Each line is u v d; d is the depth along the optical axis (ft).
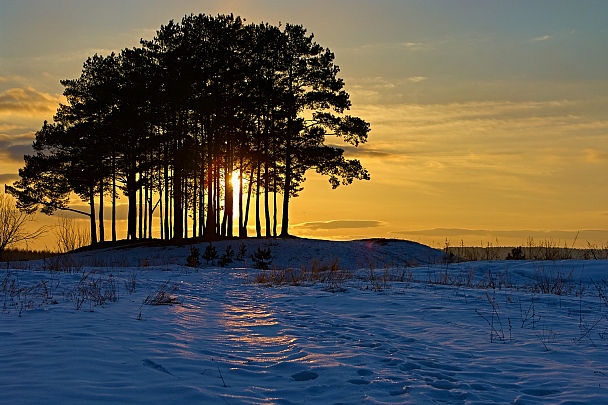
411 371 20.22
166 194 150.41
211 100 133.69
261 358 22.34
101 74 151.74
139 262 118.93
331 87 145.28
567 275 60.95
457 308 37.14
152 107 139.85
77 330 26.07
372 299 42.04
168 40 145.38
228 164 147.13
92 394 15.71
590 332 28.73
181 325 29.86
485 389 18.02
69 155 147.23
